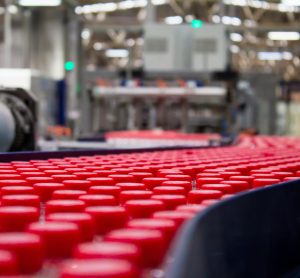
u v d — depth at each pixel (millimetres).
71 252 1129
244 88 17109
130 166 3055
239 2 24344
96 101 16984
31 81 14164
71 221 1259
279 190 1739
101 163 3248
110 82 16125
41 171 2625
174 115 16766
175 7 24359
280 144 7766
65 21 16672
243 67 40062
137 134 10367
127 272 817
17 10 17078
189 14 24781
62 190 1872
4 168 2830
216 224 1156
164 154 4797
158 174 2637
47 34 16484
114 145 8469
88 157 4145
